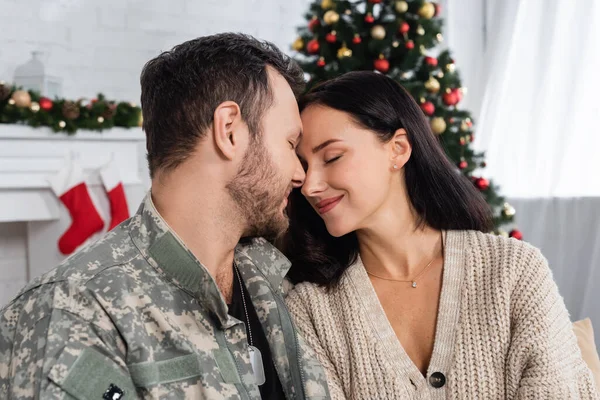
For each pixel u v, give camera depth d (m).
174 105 1.15
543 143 3.99
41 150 3.04
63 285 1.02
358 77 1.39
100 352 0.99
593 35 3.78
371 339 1.38
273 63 1.21
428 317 1.40
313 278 1.46
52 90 3.29
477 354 1.33
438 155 1.44
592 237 3.67
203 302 1.13
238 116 1.14
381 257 1.44
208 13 4.05
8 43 3.52
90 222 3.07
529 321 1.32
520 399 1.29
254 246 1.37
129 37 3.83
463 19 4.46
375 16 3.07
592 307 3.62
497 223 3.02
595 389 1.36
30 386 0.96
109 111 3.13
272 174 1.17
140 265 1.11
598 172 3.70
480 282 1.38
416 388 1.34
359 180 1.33
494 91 4.26
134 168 3.30
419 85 2.86
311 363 1.28
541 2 4.07
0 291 3.45
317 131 1.34
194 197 1.16
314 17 3.12
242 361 1.15
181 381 1.06
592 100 3.76
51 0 3.61
